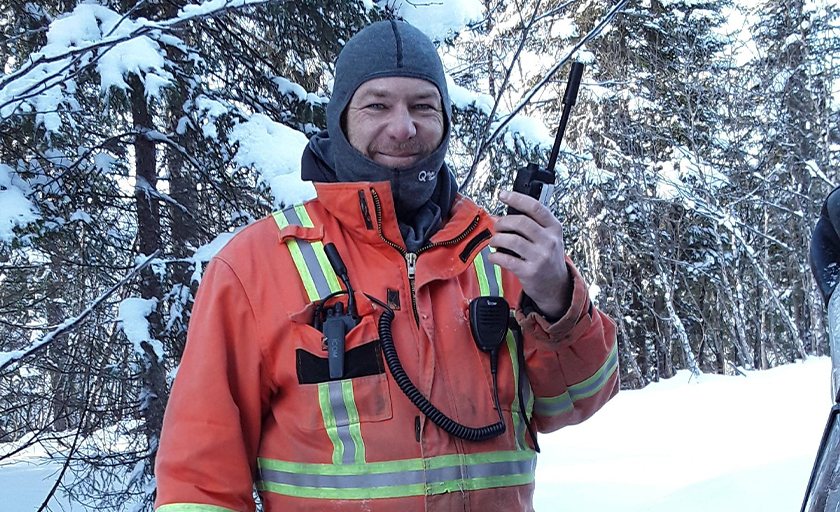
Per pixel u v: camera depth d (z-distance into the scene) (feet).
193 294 16.47
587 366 4.96
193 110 15.48
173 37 15.37
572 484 23.12
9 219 13.88
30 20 17.25
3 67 18.29
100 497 17.71
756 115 62.44
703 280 70.69
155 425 17.38
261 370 4.69
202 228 18.39
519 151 18.13
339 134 5.20
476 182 21.86
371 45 5.13
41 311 21.47
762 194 64.90
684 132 59.47
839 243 4.17
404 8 17.43
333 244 4.93
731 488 16.11
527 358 5.06
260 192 13.78
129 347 17.02
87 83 15.34
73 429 18.99
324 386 4.50
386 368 4.58
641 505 18.86
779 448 24.03
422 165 5.10
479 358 4.81
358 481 4.39
